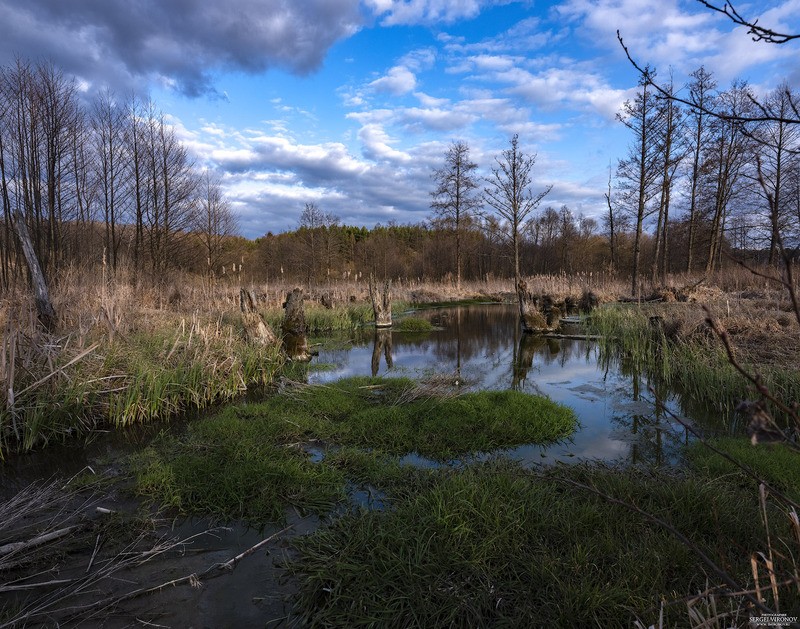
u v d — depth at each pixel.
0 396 5.78
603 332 13.73
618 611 2.65
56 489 4.65
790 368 7.27
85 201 19.12
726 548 3.16
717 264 23.69
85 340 7.58
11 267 15.48
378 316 17.95
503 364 11.11
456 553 3.18
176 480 4.62
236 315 13.05
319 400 7.34
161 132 20.41
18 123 15.78
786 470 4.46
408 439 5.81
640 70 1.74
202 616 2.96
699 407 7.33
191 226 22.38
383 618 2.73
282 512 4.03
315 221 39.59
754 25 1.41
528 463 5.13
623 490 4.01
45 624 2.88
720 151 20.41
